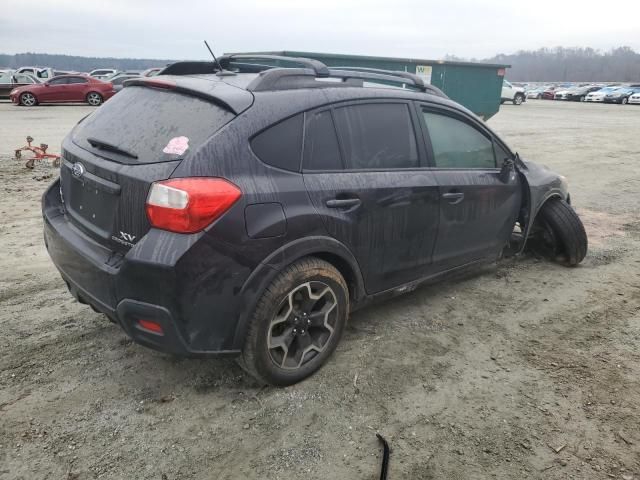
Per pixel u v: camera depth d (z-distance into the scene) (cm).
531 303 419
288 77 296
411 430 269
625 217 698
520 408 289
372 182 316
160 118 275
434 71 1416
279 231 267
